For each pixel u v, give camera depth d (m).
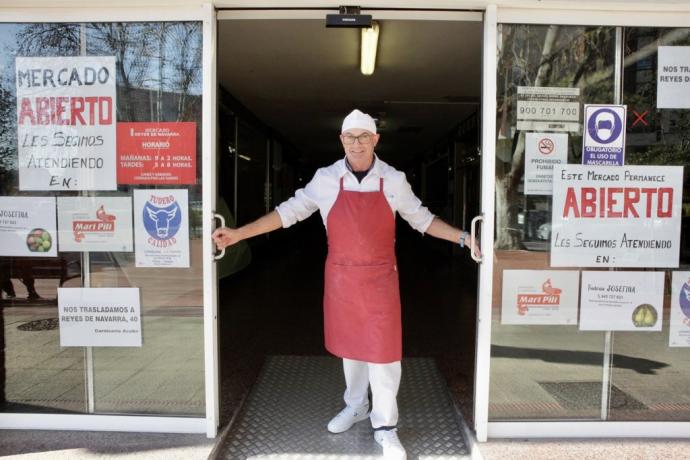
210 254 2.71
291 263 9.45
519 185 2.69
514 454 2.60
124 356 2.82
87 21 2.70
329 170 2.68
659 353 2.77
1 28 2.72
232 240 2.72
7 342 2.84
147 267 2.76
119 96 2.72
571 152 2.69
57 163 2.74
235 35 4.33
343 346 2.63
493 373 2.75
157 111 2.71
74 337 2.82
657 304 2.75
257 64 5.27
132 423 2.82
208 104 2.66
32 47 2.72
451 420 3.00
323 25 4.06
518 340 2.74
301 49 4.75
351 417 2.87
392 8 2.69
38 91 2.73
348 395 2.93
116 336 2.81
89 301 2.79
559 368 2.76
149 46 2.70
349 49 4.75
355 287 2.56
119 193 2.74
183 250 2.74
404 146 13.13
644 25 2.67
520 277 2.71
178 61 2.69
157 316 2.78
